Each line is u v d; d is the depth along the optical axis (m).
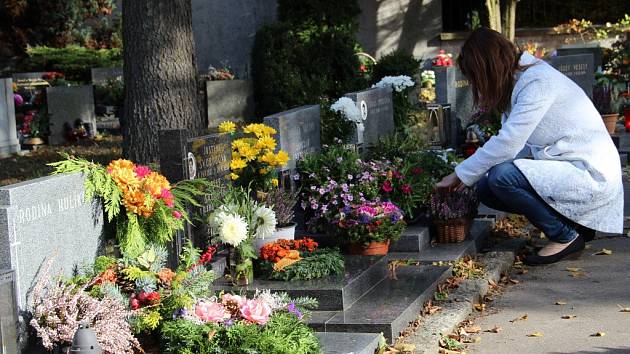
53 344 4.80
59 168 5.62
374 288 6.73
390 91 11.49
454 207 8.03
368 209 7.46
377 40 21.91
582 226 7.32
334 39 18.55
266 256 6.71
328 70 18.48
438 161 9.22
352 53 18.56
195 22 20.92
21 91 18.80
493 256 7.74
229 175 7.61
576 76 14.64
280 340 4.82
